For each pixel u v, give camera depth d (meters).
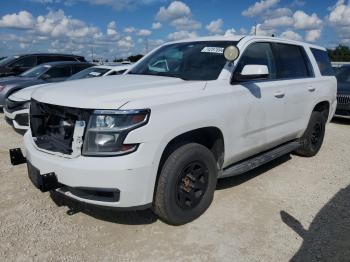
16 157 3.71
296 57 5.36
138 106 2.98
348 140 7.61
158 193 3.30
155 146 3.05
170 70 4.32
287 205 4.13
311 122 5.66
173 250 3.19
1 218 3.66
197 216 3.71
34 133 3.56
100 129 2.94
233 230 3.53
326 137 7.87
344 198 4.38
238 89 3.95
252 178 4.96
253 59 4.37
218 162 3.91
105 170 2.91
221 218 3.76
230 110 3.80
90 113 2.98
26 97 6.97
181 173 3.36
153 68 4.53
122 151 2.94
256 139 4.34
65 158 3.09
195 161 3.50
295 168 5.46
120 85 3.52
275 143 4.88
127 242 3.29
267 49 4.70
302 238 3.44
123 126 2.93
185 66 4.25
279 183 4.80
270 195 4.39
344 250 3.26
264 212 3.93
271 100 4.45
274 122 4.62
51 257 3.05
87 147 2.98
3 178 4.73
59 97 3.24
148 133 3.00
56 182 3.12
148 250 3.18
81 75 9.28
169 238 3.37
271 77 4.68
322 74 5.96
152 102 3.09
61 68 10.41
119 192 2.97
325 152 6.46
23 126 7.02
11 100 7.17
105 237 3.37
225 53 3.83
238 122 3.95
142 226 3.57
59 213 3.79
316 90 5.57
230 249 3.22
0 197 4.14
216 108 3.62
